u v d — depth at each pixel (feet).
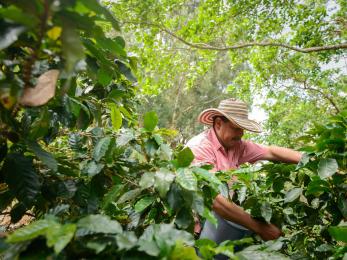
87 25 2.17
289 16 20.59
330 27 20.72
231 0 20.29
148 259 2.29
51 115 3.82
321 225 5.50
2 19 2.08
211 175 3.52
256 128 6.68
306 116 23.76
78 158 4.29
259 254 3.12
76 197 3.91
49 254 2.19
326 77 23.17
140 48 21.13
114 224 2.37
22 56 2.98
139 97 12.85
